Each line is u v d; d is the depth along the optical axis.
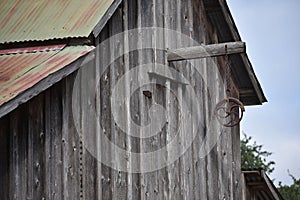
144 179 11.25
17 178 8.99
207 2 13.62
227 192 14.11
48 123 9.38
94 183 10.04
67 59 9.09
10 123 8.98
